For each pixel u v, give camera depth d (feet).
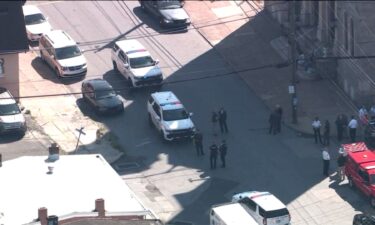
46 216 185.16
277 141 253.85
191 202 230.07
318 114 263.49
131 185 236.02
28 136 254.88
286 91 275.59
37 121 262.26
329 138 251.19
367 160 228.84
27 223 184.85
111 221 178.91
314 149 249.55
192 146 252.83
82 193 198.29
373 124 247.70
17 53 268.82
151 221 179.52
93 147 251.39
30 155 244.42
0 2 265.54
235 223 209.26
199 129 260.83
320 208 226.17
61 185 201.05
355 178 229.04
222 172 241.55
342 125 250.37
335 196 229.66
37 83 279.90
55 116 265.13
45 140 253.44
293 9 254.27
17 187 200.03
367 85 263.70
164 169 243.19
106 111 263.70
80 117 265.54
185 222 222.28
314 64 278.05
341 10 269.64
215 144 245.86
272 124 255.91
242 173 240.94
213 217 214.69
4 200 195.21
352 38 265.95
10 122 252.21
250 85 280.10
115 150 250.16
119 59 281.54
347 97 269.44
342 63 272.31
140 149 251.80
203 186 236.02
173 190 234.58
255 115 266.57
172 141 253.03
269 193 224.53
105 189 200.13
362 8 259.80
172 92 275.39
